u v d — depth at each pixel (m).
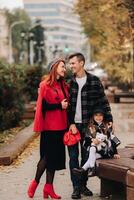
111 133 8.38
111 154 8.34
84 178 8.56
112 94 31.81
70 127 8.38
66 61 9.49
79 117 8.41
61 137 8.48
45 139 8.45
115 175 7.79
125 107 27.09
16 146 12.84
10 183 9.64
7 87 17.41
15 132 16.84
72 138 8.34
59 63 8.41
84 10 29.58
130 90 38.38
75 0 30.72
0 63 17.64
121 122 19.45
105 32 32.38
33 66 26.64
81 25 41.72
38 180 8.56
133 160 8.17
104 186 8.52
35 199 8.47
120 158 8.32
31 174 10.44
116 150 8.38
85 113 8.40
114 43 30.73
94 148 8.19
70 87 8.50
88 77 8.46
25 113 21.17
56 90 8.36
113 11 25.86
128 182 7.58
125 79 33.97
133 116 21.78
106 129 8.33
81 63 8.45
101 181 8.51
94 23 33.62
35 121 8.34
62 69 8.41
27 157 12.45
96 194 8.72
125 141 14.84
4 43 93.69
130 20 21.78
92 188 9.19
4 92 17.12
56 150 8.45
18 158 12.21
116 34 29.42
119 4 22.22
